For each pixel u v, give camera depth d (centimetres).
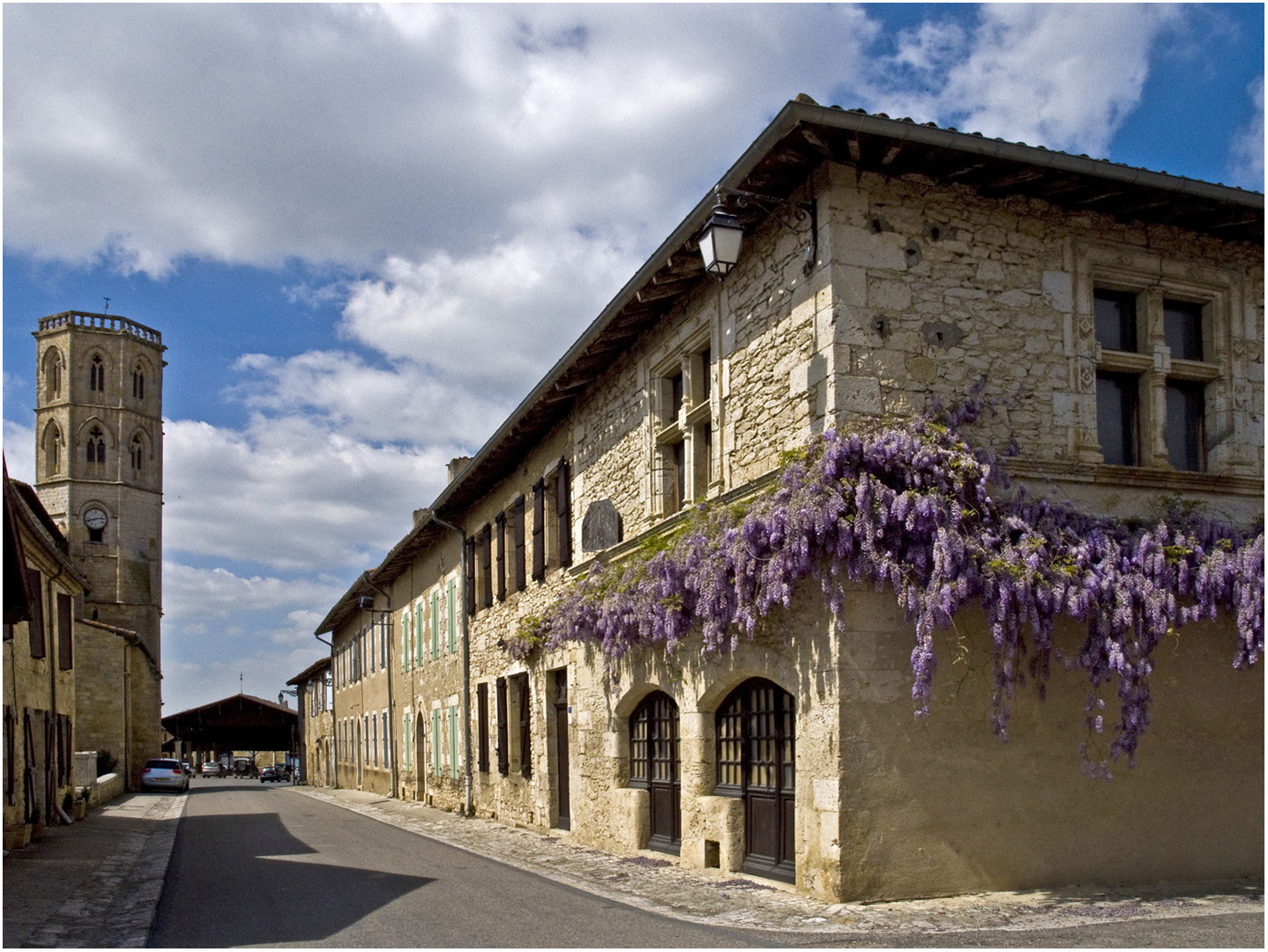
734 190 976
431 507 2284
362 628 3784
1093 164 931
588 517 1458
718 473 1118
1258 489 1034
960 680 903
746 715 1053
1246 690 998
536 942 738
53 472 6531
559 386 1498
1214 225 1049
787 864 968
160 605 6788
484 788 2031
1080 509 956
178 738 7894
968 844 885
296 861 1305
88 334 6631
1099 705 863
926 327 945
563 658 1530
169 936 817
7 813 1428
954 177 962
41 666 1739
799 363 966
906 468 880
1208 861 955
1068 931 729
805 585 924
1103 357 1010
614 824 1307
